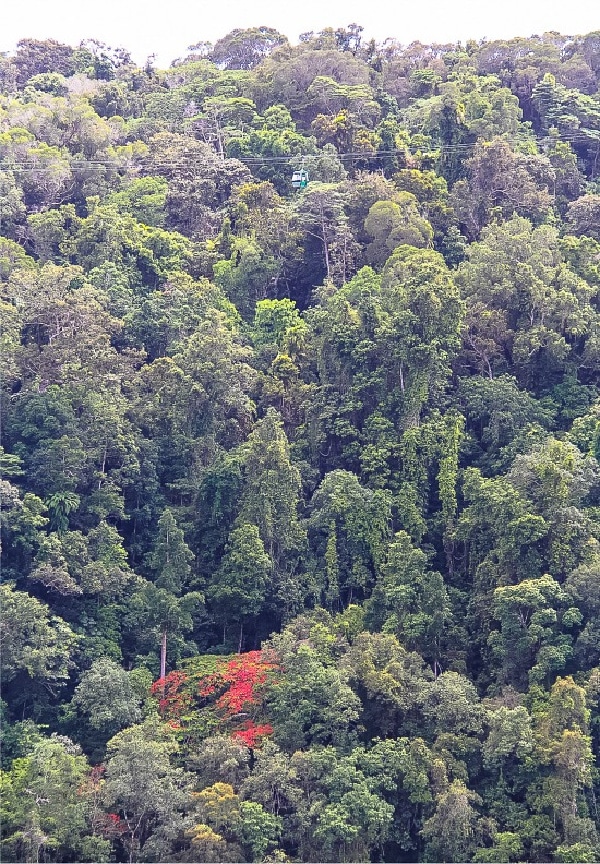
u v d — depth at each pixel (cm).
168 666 5641
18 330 6894
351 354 6775
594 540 5666
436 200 8725
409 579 5753
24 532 5722
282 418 6962
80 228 8519
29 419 6241
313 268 8412
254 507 6103
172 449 6588
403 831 4850
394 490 6334
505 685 5344
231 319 7681
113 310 7531
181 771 4775
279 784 4712
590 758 4878
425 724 5156
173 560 5903
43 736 5094
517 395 6756
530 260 7588
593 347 7100
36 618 5281
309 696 5116
